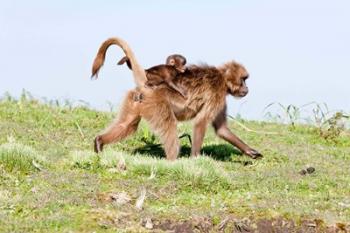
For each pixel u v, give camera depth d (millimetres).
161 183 16547
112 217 14117
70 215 14070
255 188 17172
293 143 23703
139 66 19141
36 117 23312
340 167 20375
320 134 25016
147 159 18109
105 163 17656
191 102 19844
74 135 22078
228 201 15750
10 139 20156
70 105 26094
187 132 23578
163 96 19219
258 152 20891
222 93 20438
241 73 20734
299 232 14727
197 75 20031
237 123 26062
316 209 15602
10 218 13641
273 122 27344
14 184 15844
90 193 15484
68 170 17375
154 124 19078
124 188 16062
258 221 14750
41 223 13453
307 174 18969
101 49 19266
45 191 15391
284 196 16453
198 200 15719
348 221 14969
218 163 19938
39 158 17500
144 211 14695
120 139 19141
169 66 19719
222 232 14352
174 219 14375
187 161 17406
